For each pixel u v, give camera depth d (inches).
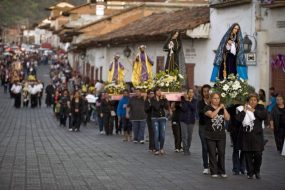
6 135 1482.5
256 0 1567.4
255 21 1572.3
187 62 1910.7
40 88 2800.2
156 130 1096.8
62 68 4672.7
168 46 1261.1
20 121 1989.4
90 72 3213.6
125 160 1017.5
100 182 792.3
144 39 2133.4
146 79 1419.8
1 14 4958.2
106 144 1290.6
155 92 1106.1
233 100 861.2
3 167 914.1
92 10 4136.3
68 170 892.0
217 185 781.9
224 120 855.7
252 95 829.8
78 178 820.6
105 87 1615.4
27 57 5846.5
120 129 1573.6
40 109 2647.6
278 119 1107.9
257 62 1565.0
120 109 1407.5
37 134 1533.0
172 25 1987.0
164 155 1091.9
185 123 1085.1
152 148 1149.7
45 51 6565.0
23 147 1201.4
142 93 1310.3
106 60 2721.5
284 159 1034.1
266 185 783.1
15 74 3430.1
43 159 1013.8
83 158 1036.5
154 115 1098.7
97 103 1801.2
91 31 3184.1
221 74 1023.0
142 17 2881.4
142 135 1317.7
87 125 1886.1
